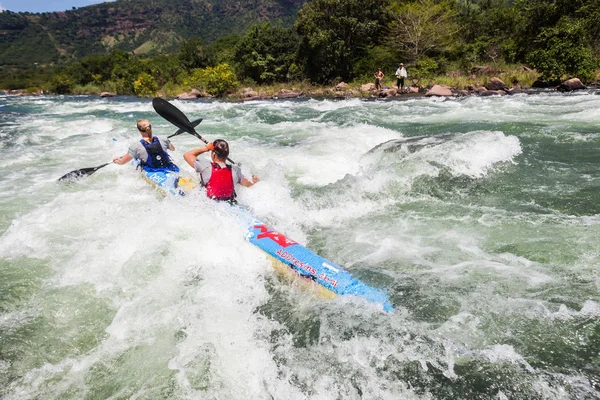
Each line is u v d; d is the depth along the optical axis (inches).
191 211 167.9
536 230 157.6
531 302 116.9
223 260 145.0
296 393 92.9
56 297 127.0
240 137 356.2
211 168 171.2
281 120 453.7
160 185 207.3
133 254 144.9
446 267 137.6
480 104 485.1
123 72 1531.7
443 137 273.0
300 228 173.5
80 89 1626.5
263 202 189.5
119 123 461.4
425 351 102.4
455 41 909.2
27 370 100.7
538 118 366.6
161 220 163.6
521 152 258.5
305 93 871.7
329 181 229.1
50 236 165.3
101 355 105.0
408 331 109.3
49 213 187.3
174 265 140.8
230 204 173.3
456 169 228.8
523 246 146.6
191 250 148.0
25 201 208.1
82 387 95.5
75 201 202.5
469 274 132.4
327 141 306.8
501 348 101.6
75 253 151.7
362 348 105.0
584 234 151.5
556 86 637.3
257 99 823.7
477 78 734.5
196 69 1234.0
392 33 916.0
